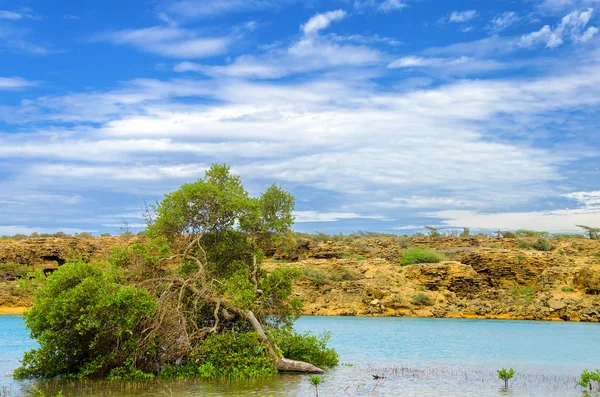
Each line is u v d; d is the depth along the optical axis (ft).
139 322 70.49
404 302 201.87
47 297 68.39
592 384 71.36
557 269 215.72
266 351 76.79
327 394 62.95
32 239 246.06
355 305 205.46
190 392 62.59
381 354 101.30
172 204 83.66
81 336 69.72
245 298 76.43
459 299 209.97
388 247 307.17
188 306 78.95
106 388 64.39
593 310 182.19
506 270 225.15
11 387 64.59
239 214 86.02
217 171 87.92
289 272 86.74
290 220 90.33
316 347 83.82
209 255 85.81
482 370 82.94
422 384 70.28
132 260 78.23
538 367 87.40
